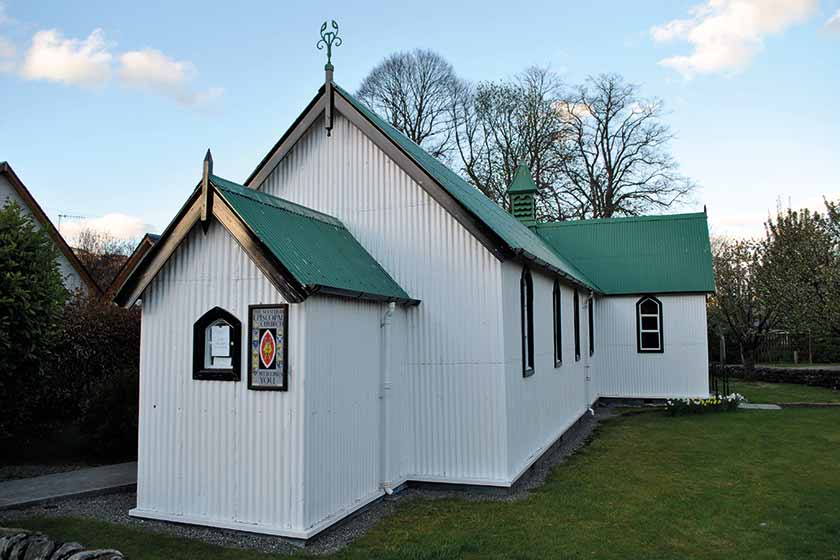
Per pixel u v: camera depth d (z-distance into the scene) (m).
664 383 21.83
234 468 8.11
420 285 10.69
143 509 8.60
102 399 12.72
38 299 11.67
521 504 9.52
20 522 8.45
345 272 9.14
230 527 8.01
